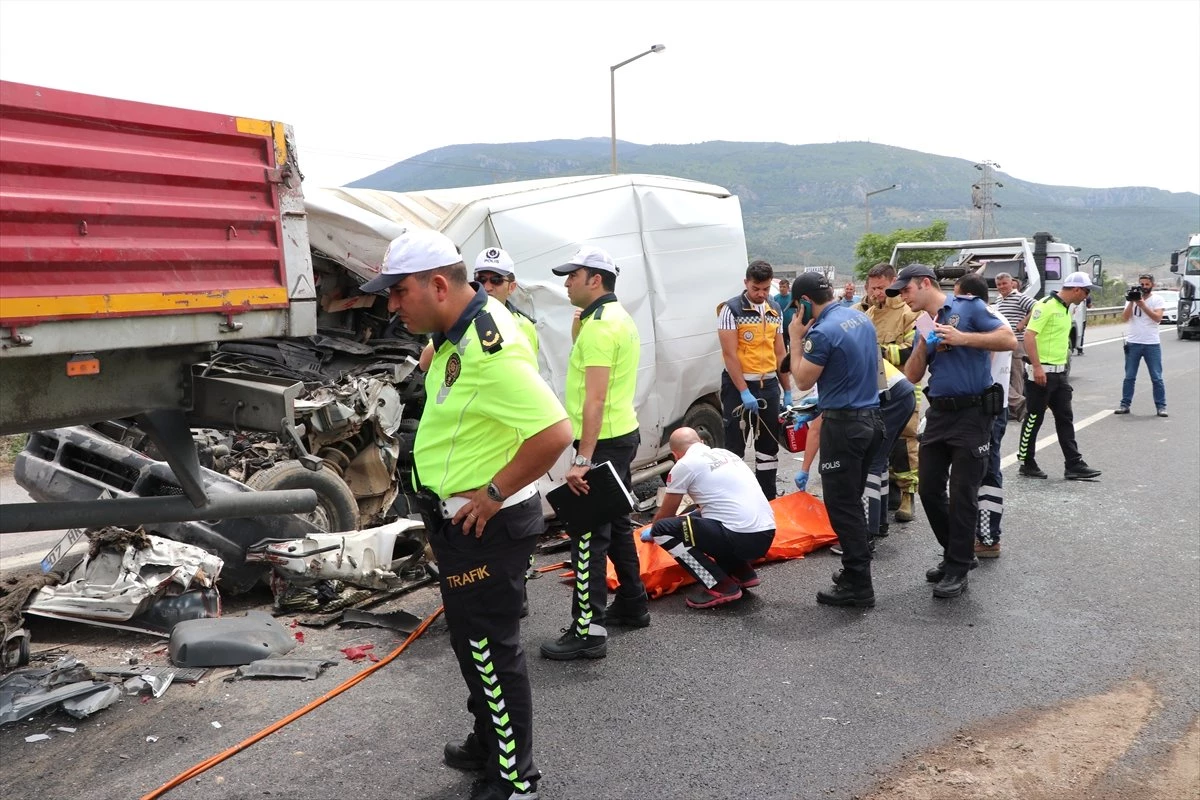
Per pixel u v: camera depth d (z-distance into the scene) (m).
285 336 3.79
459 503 3.12
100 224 3.08
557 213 6.73
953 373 5.64
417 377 6.76
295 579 5.16
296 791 3.42
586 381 4.68
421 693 4.26
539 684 4.44
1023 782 3.60
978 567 6.30
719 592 5.53
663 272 7.53
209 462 5.39
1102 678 4.54
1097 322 35.22
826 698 4.30
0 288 2.80
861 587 5.52
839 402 5.39
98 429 5.69
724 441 8.42
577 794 3.46
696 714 4.13
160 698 4.12
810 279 5.52
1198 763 3.76
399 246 3.05
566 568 6.29
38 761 3.57
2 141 2.82
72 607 4.61
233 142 3.58
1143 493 8.34
